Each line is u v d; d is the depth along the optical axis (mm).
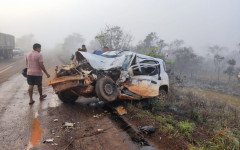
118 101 5824
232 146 3225
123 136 3824
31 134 3844
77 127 4227
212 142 3461
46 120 4590
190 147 3311
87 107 5652
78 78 5094
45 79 10188
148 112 5199
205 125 5207
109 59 6043
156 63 6633
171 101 7105
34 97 6734
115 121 4590
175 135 3756
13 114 4965
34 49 5902
